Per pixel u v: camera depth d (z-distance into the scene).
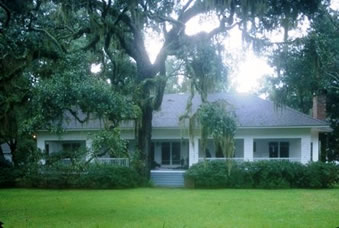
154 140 26.88
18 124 15.23
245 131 24.39
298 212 13.04
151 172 23.95
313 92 26.83
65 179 21.55
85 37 21.80
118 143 12.91
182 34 19.52
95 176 21.33
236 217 12.07
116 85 20.47
